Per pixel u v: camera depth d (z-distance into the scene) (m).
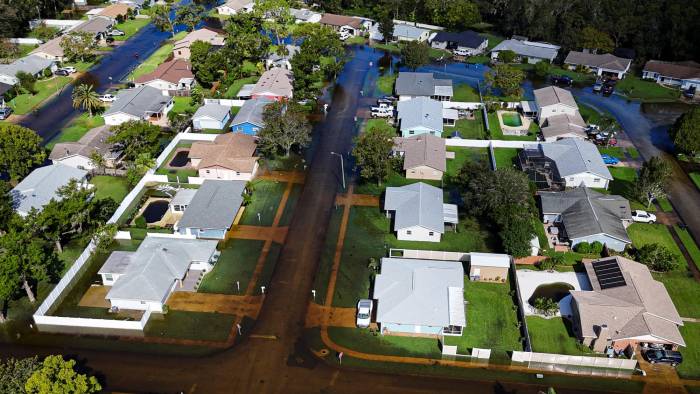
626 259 77.44
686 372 64.81
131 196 93.81
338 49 144.88
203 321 71.19
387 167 94.94
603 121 117.06
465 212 91.56
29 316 72.19
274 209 91.94
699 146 105.50
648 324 66.56
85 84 129.50
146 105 120.88
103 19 170.00
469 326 70.31
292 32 163.00
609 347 66.44
